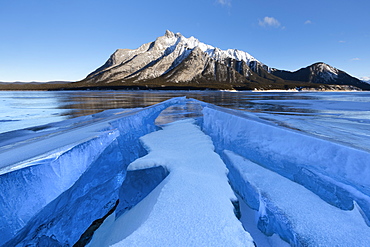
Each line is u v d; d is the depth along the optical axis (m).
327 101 34.38
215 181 4.03
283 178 4.61
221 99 40.38
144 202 3.92
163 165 5.10
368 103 29.55
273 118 13.67
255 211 4.04
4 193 3.08
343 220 3.17
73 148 4.57
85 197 4.69
